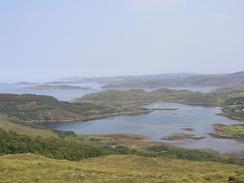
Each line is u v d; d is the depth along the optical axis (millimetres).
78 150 105812
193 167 81812
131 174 49562
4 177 41938
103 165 73875
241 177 43062
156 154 132375
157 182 42375
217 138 195625
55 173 46031
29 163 51594
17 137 106312
